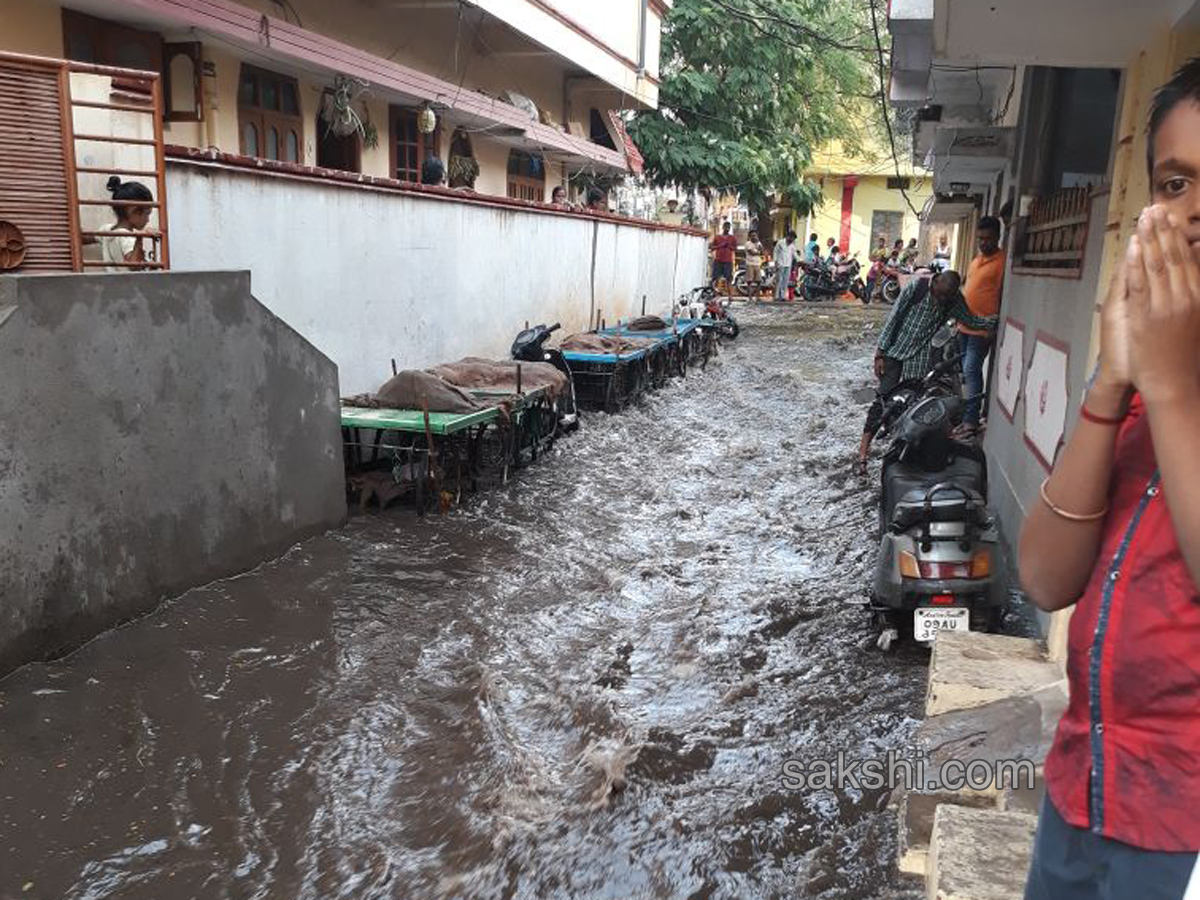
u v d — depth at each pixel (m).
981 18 4.01
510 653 4.72
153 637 4.54
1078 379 4.56
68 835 3.19
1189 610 1.28
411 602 5.27
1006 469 6.59
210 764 3.63
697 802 3.51
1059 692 2.98
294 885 3.01
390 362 8.29
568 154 15.88
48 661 4.20
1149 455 1.36
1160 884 1.32
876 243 34.62
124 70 4.93
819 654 4.79
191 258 6.00
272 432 5.68
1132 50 4.12
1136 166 3.93
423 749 3.81
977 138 8.87
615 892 3.03
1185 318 1.23
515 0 11.74
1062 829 1.46
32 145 4.52
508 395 7.79
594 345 11.29
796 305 26.97
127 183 5.35
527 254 11.28
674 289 20.45
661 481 8.32
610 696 4.30
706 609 5.37
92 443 4.38
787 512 7.46
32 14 6.36
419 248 8.66
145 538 4.74
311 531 6.13
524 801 3.48
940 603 4.50
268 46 7.88
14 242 4.48
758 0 21.95
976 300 9.05
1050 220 5.78
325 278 7.33
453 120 12.62
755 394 13.33
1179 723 1.30
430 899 2.97
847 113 29.64
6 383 3.95
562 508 7.30
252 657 4.48
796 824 3.39
